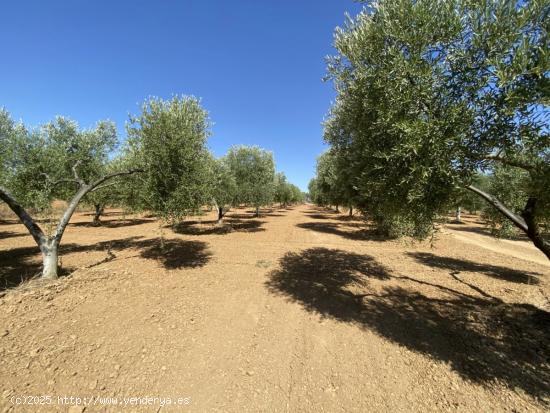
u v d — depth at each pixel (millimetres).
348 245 14273
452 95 3930
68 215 7980
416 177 3984
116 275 8164
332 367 4168
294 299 6867
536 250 14602
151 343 4609
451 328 5387
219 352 4492
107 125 12352
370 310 6258
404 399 3494
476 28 3613
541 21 3479
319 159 30234
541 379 3848
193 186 8617
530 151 3850
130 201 13539
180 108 9336
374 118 4910
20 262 10031
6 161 8812
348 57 5051
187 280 8125
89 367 3879
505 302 6695
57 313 5426
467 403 3400
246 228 21188
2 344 4207
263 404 3398
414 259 11383
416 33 3910
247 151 22234
